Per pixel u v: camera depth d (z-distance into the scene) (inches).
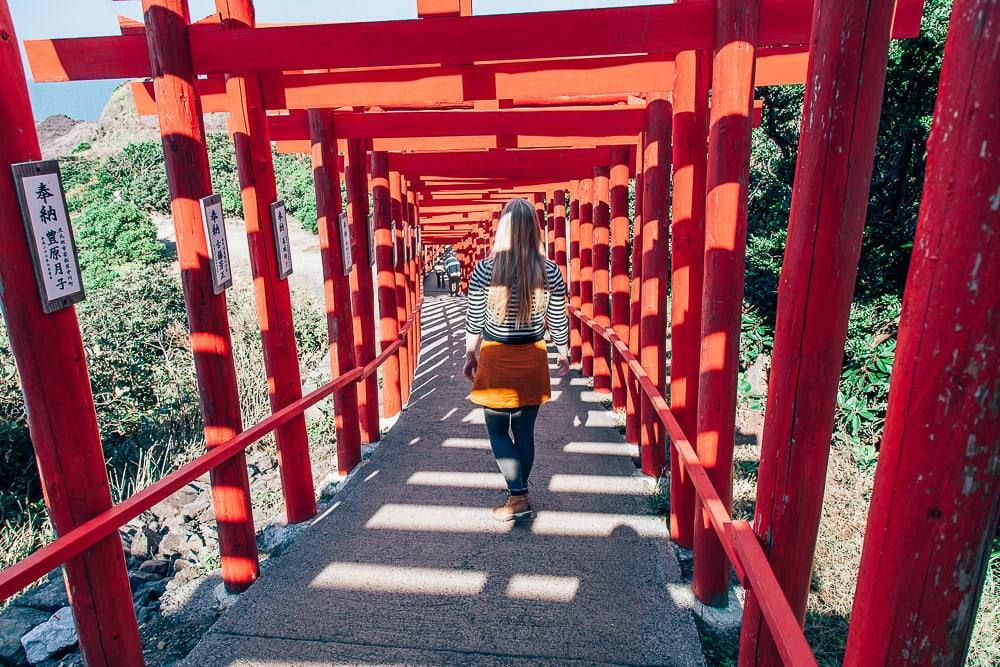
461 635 104.1
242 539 121.3
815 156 57.7
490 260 131.0
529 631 104.8
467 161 251.0
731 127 92.8
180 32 105.7
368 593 117.2
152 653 109.1
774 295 296.8
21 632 126.9
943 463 35.1
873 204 246.5
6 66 71.0
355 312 203.9
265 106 135.5
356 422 186.2
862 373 228.8
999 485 35.1
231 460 117.6
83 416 80.7
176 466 233.0
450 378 310.8
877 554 38.7
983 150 31.3
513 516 143.6
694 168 120.9
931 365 34.5
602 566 125.1
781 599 57.9
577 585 118.6
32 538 182.9
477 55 106.6
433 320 570.3
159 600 126.0
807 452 63.4
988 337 32.9
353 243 201.5
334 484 180.4
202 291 110.8
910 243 232.4
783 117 287.1
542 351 135.3
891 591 38.1
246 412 278.5
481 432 216.5
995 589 145.3
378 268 236.5
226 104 156.9
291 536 144.5
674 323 126.8
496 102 195.6
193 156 107.7
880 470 38.5
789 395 62.8
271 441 253.1
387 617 109.6
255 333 383.6
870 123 56.2
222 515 119.5
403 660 98.0
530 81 128.3
